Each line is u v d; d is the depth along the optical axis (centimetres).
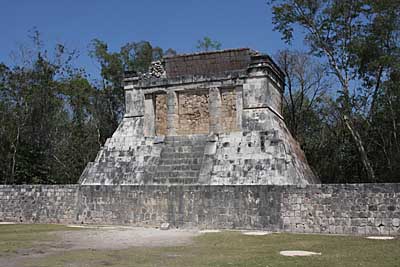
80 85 3231
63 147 3316
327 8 2228
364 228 1316
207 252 1005
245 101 2053
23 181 2930
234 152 1941
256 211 1476
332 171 2733
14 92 2944
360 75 2239
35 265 841
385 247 1040
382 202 1304
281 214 1438
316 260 864
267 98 2036
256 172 1845
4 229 1572
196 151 2045
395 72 2116
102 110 3506
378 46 2109
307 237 1270
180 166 2014
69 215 1814
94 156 3325
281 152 1869
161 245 1138
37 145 3088
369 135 2477
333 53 2281
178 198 1595
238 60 2152
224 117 2153
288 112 3044
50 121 3138
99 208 1755
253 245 1122
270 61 2117
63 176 3153
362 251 983
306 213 1402
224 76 2114
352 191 1346
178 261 875
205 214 1545
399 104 2227
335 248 1043
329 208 1371
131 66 3494
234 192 1513
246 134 1972
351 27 2214
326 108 3008
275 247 1074
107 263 861
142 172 2050
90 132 3438
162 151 2091
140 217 1661
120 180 2059
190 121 2245
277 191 1452
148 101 2234
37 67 3061
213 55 2183
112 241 1227
